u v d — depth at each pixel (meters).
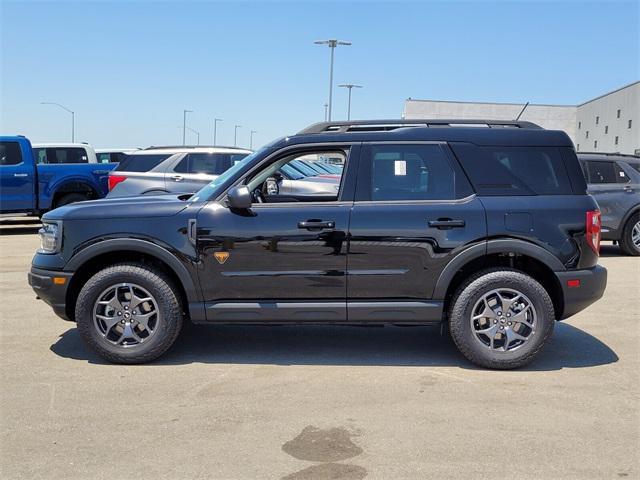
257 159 5.26
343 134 5.24
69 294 5.25
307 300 5.10
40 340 5.92
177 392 4.59
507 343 5.04
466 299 5.02
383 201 5.11
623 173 11.37
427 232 5.00
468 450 3.67
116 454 3.63
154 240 5.09
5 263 10.52
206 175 11.16
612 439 3.81
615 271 9.73
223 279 5.10
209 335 6.15
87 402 4.39
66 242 5.15
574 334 6.17
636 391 4.61
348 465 3.49
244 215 5.09
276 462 3.53
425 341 5.96
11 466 3.49
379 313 5.09
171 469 3.45
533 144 5.18
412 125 5.38
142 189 11.09
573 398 4.47
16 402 4.40
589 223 5.05
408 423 4.04
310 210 5.07
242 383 4.79
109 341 5.16
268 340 5.98
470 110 63.94
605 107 58.88
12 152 14.48
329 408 4.29
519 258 5.29
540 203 5.06
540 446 3.72
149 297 5.13
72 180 15.09
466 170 5.12
